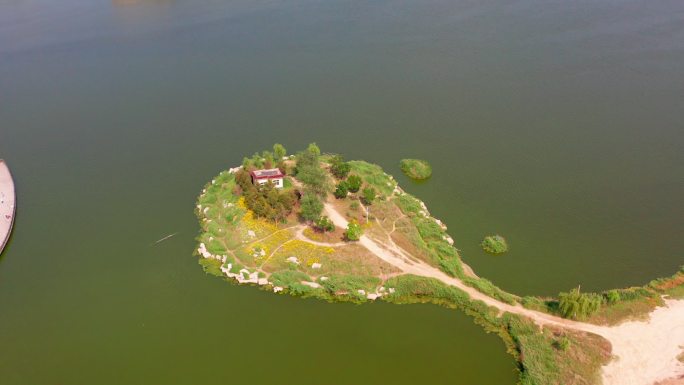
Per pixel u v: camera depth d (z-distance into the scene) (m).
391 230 129.25
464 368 98.19
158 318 111.44
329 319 109.50
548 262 121.38
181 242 132.25
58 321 111.94
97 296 117.69
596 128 176.00
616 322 102.44
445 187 150.50
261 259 121.62
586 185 148.62
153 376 99.50
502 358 99.56
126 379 99.12
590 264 120.19
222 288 117.19
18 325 111.38
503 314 106.44
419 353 101.69
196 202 147.88
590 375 92.00
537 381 92.75
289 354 102.75
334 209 135.88
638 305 105.88
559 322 103.19
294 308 112.00
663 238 127.38
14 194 152.38
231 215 134.38
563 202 142.12
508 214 138.12
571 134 173.50
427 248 123.81
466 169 158.50
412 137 177.00
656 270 117.44
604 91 197.62
